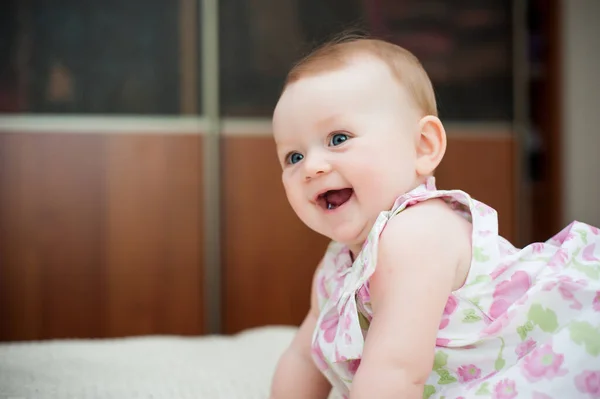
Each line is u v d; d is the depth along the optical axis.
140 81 2.31
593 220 2.61
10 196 2.22
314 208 0.81
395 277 0.73
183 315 2.29
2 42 2.26
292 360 0.93
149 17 2.33
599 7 2.63
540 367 0.75
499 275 0.79
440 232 0.76
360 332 0.76
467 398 0.75
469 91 2.46
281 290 2.34
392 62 0.84
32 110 2.26
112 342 1.46
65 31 2.29
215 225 2.31
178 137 2.31
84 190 2.26
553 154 2.53
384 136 0.79
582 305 0.77
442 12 2.47
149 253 2.28
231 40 2.37
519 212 2.47
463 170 2.45
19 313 2.21
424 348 0.71
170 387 1.11
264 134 2.36
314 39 2.40
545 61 2.56
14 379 1.10
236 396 1.06
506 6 2.49
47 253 2.24
